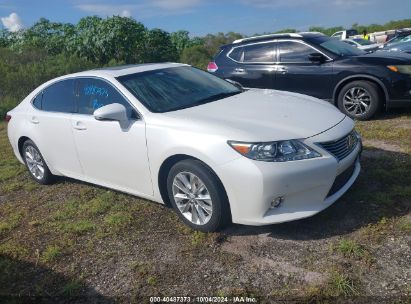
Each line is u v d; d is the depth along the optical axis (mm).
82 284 3338
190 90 4617
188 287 3137
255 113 3906
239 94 4723
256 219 3479
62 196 5172
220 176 3496
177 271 3342
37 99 5441
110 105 4094
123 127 4172
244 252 3467
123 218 4289
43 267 3648
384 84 6824
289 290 2947
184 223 4012
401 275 2939
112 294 3184
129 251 3713
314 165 3398
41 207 4922
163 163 3930
